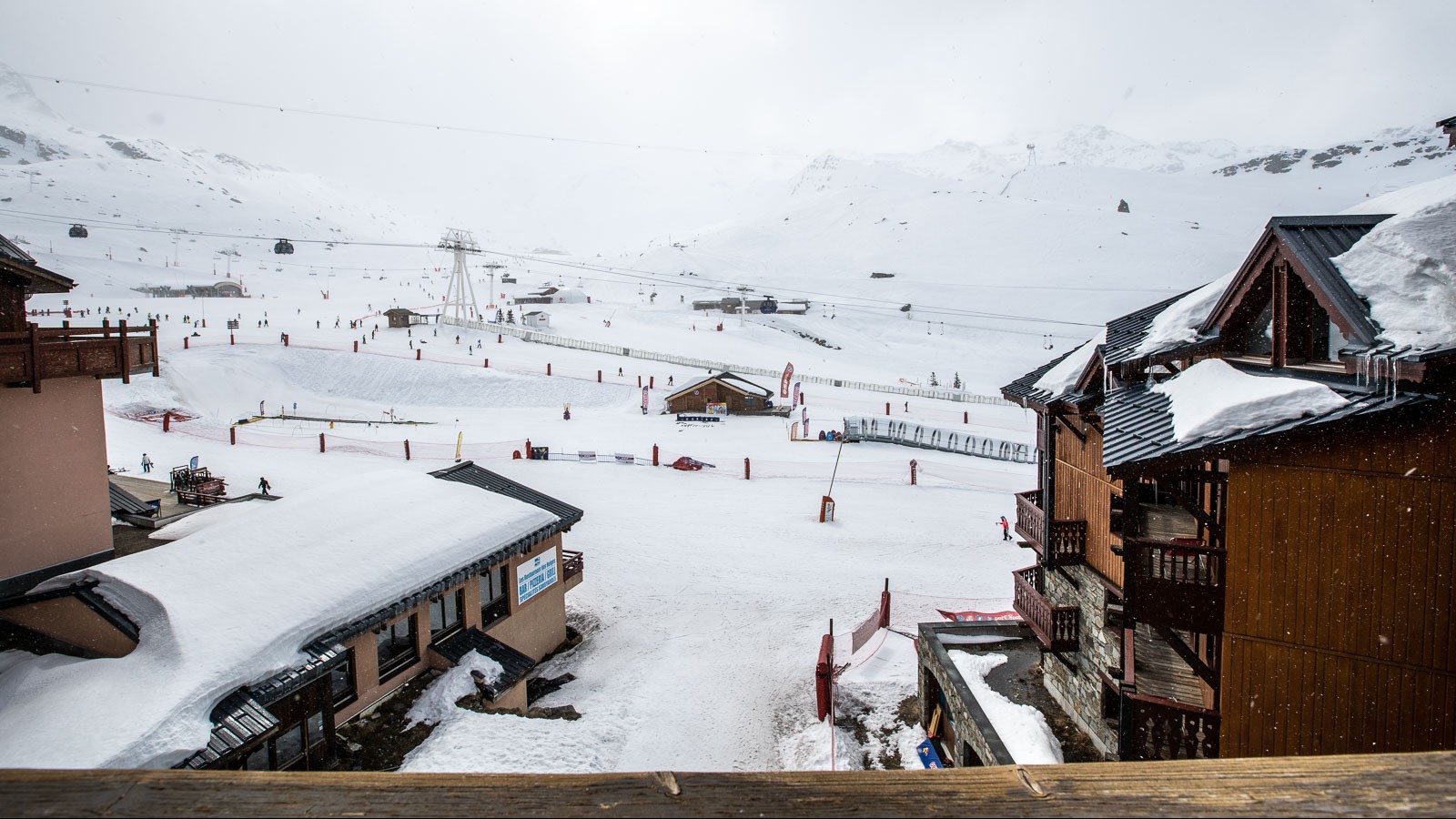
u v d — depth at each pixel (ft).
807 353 345.10
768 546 115.44
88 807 5.26
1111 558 47.44
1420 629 30.17
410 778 5.67
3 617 53.62
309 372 250.57
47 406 62.03
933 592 97.86
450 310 427.33
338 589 55.62
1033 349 380.99
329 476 146.30
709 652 81.20
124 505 84.07
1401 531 30.32
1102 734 47.96
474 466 86.69
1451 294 28.58
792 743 64.39
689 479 154.40
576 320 396.57
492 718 58.23
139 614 50.62
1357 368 30.14
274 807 5.38
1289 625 32.91
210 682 44.93
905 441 186.70
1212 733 36.73
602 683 72.69
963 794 5.69
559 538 82.02
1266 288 36.24
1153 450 34.45
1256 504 33.27
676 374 269.44
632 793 5.64
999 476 159.33
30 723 41.83
